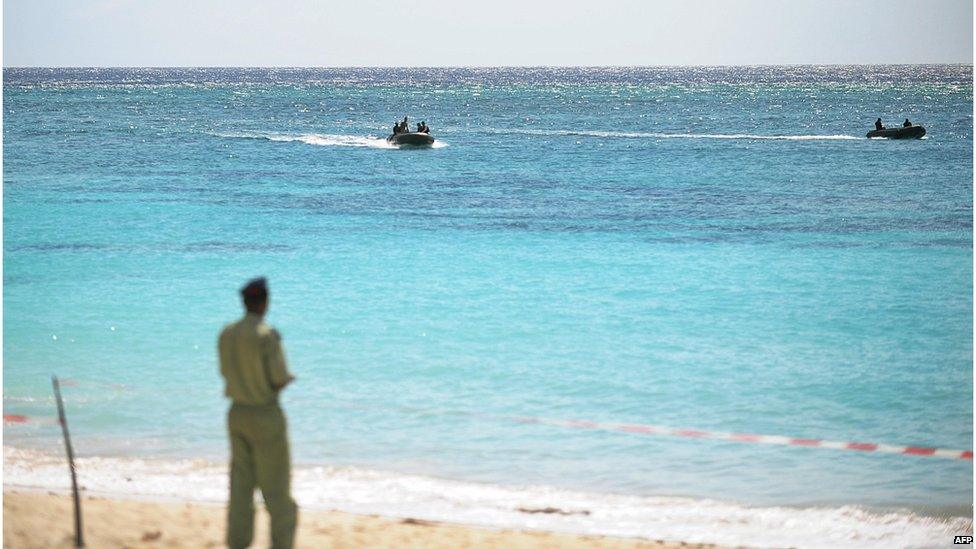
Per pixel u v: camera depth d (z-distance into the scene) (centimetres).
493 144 16712
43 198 9088
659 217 8181
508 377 3409
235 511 1691
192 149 15200
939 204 9106
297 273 5431
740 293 4919
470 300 4716
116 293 4828
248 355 1620
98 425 2841
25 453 2578
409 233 7119
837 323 4269
